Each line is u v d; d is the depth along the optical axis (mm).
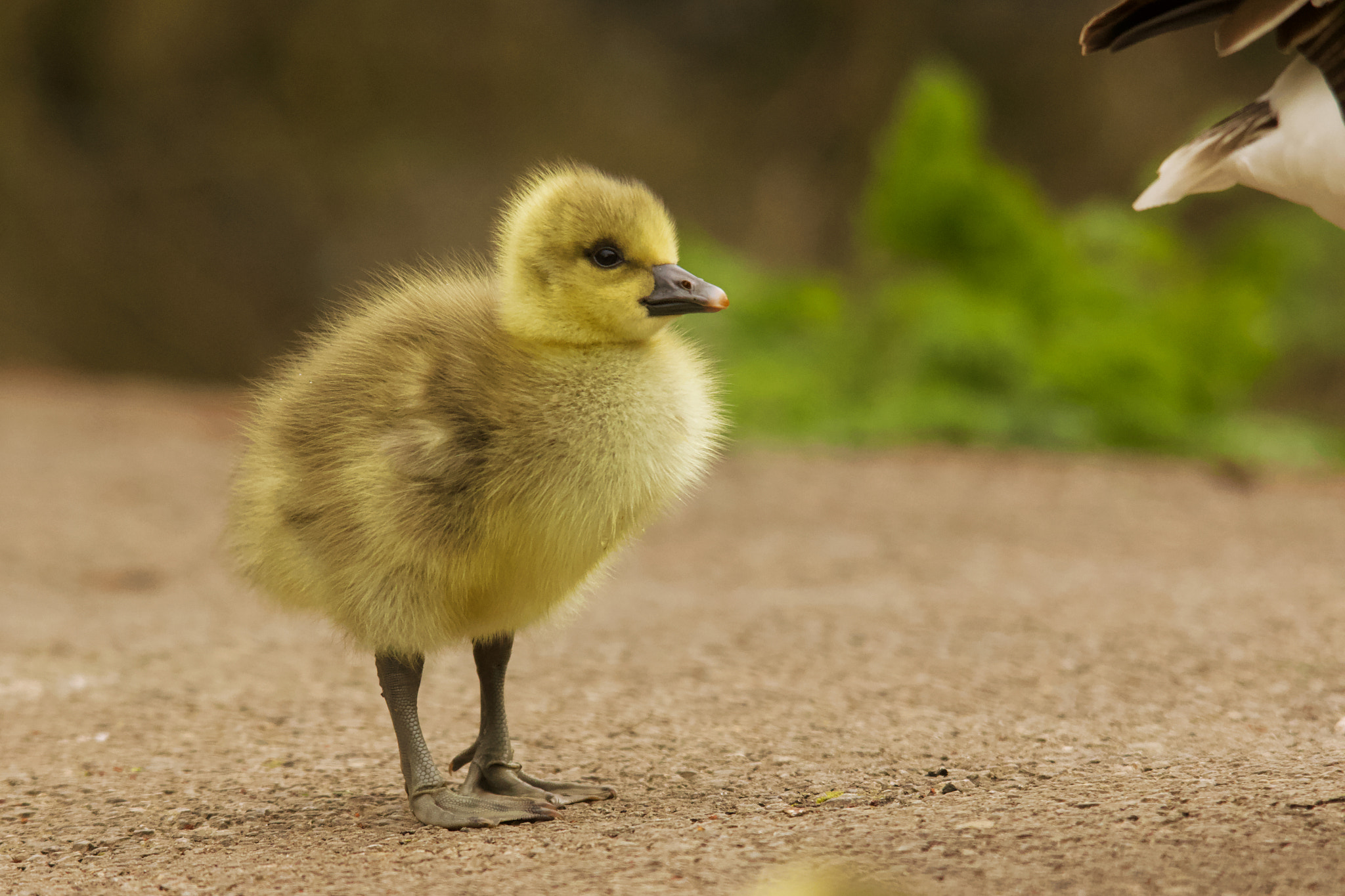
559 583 6859
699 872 5406
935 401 20875
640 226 6730
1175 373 21297
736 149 46656
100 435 21359
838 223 44062
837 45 46125
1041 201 25500
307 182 42688
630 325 6766
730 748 7688
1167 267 25797
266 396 7496
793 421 21859
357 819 6762
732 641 10453
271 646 10875
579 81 46156
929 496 17078
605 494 6605
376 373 6828
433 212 43562
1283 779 6016
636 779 7238
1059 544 14406
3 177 37562
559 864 5668
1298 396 31297
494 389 6535
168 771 7645
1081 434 20562
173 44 40812
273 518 6867
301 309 41969
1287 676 8656
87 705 9070
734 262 25531
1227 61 44312
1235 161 6516
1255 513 15711
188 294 40188
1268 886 4809
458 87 44719
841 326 24016
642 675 9516
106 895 5734
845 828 5879
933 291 22219
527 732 8258
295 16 42219
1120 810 5762
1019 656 9562
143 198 40469
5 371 33406
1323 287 29938
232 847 6375
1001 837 5492
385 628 6637
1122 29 6660
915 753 7352
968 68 45031
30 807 7055
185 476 18594
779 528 15531
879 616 11055
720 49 47656
